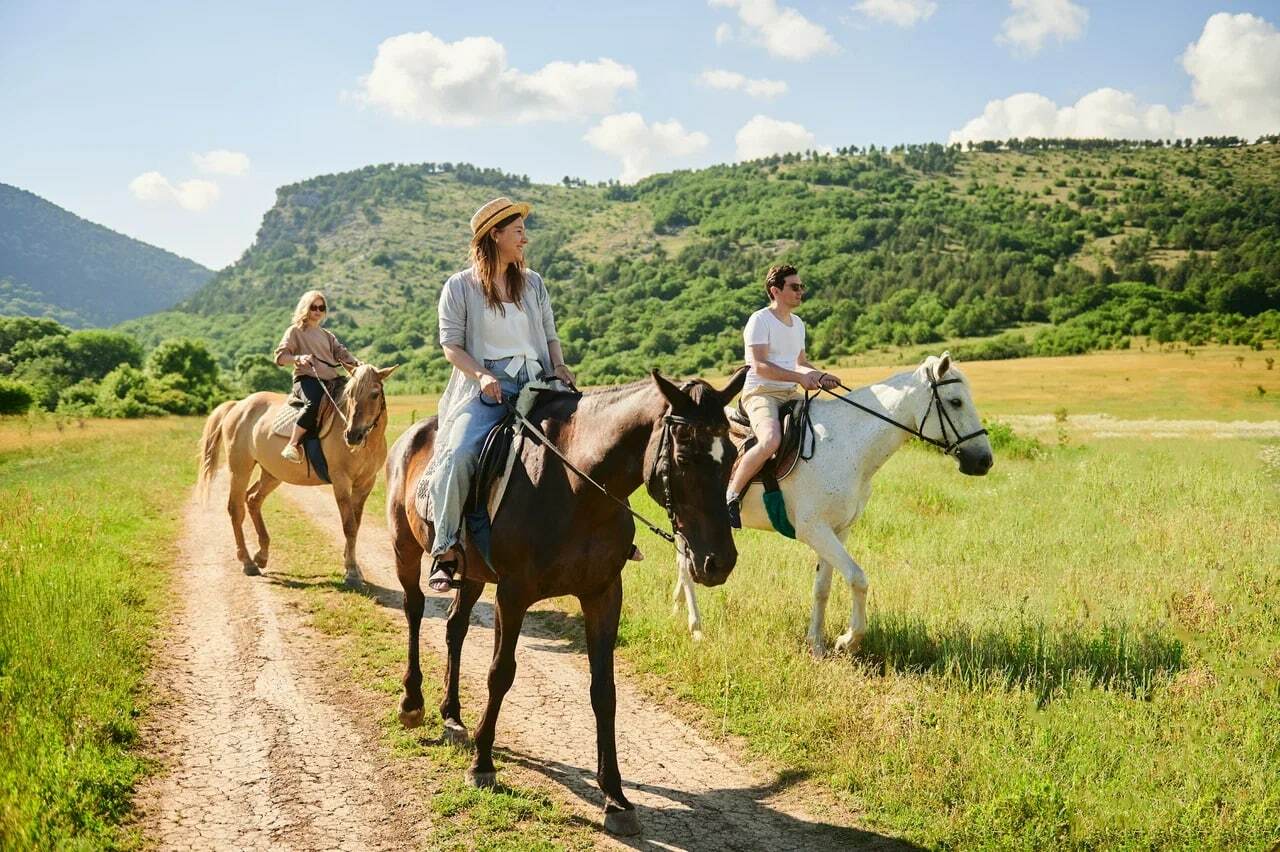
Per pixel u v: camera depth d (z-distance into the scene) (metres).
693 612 7.23
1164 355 98.25
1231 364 83.62
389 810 4.52
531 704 6.06
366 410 8.92
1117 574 8.29
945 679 5.95
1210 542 9.44
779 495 7.02
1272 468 14.88
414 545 5.48
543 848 4.12
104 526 11.48
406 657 6.93
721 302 171.88
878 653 6.71
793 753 5.19
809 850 4.20
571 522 4.21
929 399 6.82
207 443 10.95
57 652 5.93
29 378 96.44
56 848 3.81
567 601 8.65
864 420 6.94
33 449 30.36
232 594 8.84
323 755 5.16
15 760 4.41
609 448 4.13
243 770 4.96
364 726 5.59
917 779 4.68
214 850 4.12
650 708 6.02
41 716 5.00
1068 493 13.05
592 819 4.45
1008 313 151.25
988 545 9.89
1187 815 4.10
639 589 8.44
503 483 4.45
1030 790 4.30
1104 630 6.38
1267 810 4.16
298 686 6.30
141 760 4.95
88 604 7.25
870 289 188.12
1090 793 4.38
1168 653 6.18
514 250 4.77
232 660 6.83
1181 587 7.68
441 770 4.95
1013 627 6.72
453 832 4.28
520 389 4.80
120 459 23.83
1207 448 21.39
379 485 17.84
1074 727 5.12
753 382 7.23
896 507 12.12
